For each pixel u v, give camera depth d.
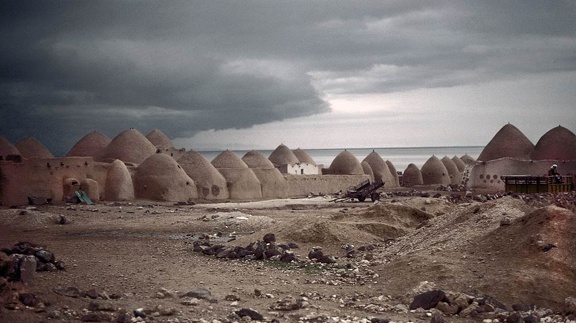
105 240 24.86
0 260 12.22
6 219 29.84
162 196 48.16
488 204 19.28
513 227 16.12
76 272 15.81
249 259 19.19
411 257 16.30
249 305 12.62
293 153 77.25
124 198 47.34
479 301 12.73
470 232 17.38
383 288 14.73
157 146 62.81
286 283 15.38
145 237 25.88
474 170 57.41
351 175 67.38
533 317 11.67
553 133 56.69
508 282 13.63
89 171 46.59
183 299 12.52
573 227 15.21
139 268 17.23
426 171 76.94
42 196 42.81
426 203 30.50
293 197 59.12
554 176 31.88
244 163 59.91
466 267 14.84
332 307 12.70
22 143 56.84
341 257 19.38
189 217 32.06
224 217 30.53
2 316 9.99
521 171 54.59
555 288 13.35
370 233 23.08
